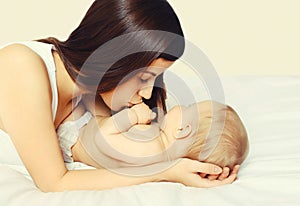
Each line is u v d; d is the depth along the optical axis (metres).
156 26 1.60
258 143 1.95
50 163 1.64
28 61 1.65
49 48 1.72
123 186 1.66
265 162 1.80
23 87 1.63
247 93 2.42
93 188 1.64
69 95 1.76
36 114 1.63
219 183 1.70
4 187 1.63
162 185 1.63
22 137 1.64
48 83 1.67
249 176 1.74
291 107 2.24
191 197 1.59
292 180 1.66
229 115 1.84
